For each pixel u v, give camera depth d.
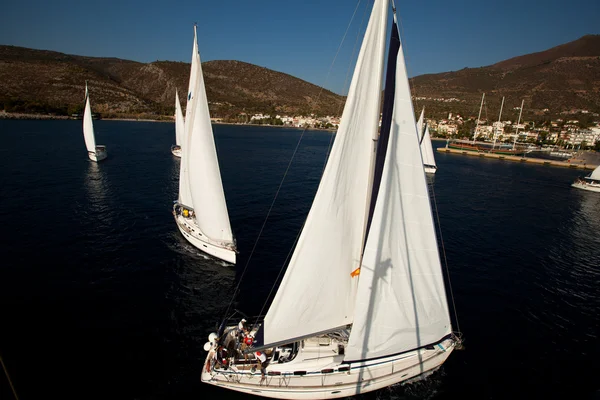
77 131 120.12
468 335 19.73
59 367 15.73
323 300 12.42
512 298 24.12
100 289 22.47
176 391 14.85
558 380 16.61
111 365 16.06
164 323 19.41
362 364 13.60
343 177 11.01
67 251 27.75
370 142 10.95
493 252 32.53
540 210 49.94
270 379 13.29
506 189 64.56
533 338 19.73
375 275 11.78
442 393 15.39
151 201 43.06
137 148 91.81
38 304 20.45
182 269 25.64
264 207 43.09
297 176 66.50
